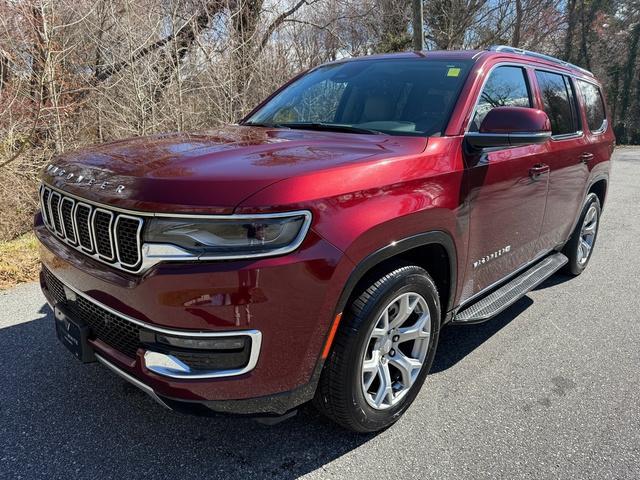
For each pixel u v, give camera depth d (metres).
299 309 2.02
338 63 3.99
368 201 2.21
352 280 2.14
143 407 2.76
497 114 2.77
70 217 2.34
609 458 2.47
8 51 6.91
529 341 3.68
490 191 2.97
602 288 4.81
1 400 2.78
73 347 2.44
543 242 3.99
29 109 6.78
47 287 2.82
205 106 8.88
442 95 3.05
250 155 2.33
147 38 7.93
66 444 2.46
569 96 4.39
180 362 1.99
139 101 8.06
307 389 2.19
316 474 2.33
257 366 2.01
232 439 2.54
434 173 2.55
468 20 18.02
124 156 2.42
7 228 6.31
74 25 7.84
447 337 3.73
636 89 36.06
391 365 2.67
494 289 3.52
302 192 2.01
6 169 6.34
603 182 5.12
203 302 1.91
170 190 1.95
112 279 2.09
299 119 3.54
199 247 1.91
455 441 2.57
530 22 20.44
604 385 3.11
